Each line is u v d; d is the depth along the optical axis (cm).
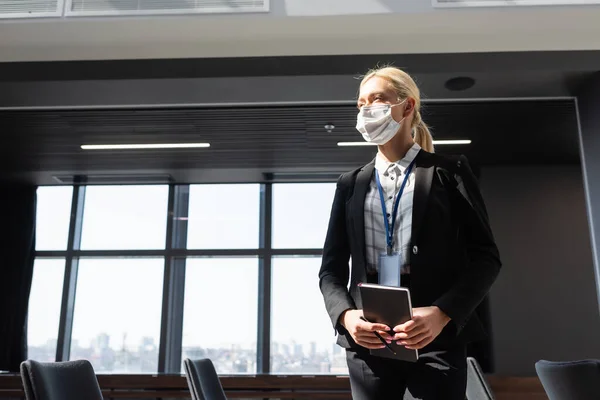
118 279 624
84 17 372
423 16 370
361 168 132
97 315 614
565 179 586
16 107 452
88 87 417
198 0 370
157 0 371
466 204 115
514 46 400
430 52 406
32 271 629
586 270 567
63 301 615
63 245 636
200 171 604
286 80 407
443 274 111
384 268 109
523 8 362
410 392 108
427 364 106
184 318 613
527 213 579
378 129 120
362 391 112
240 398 518
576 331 555
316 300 613
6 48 402
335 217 131
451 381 104
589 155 407
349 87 418
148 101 441
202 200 646
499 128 489
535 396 464
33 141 521
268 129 493
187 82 410
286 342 602
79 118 470
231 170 602
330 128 488
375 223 119
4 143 526
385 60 404
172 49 405
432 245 111
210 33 388
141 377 524
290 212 639
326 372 595
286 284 618
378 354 107
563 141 521
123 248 631
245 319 611
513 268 568
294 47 404
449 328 106
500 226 577
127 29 382
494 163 588
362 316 106
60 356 600
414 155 122
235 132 500
